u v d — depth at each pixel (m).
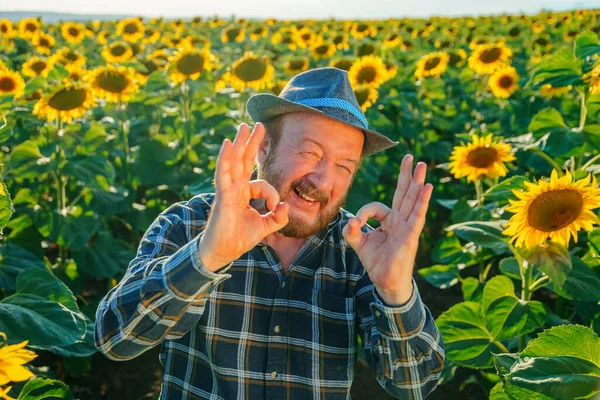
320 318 1.96
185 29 21.94
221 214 1.54
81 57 9.38
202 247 1.59
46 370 3.57
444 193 7.46
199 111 7.23
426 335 1.80
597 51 3.30
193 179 6.07
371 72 7.42
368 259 1.72
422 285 6.24
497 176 4.20
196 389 1.98
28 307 2.60
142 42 16.50
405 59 14.02
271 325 1.94
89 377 4.68
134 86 6.20
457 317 3.30
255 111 2.00
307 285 1.98
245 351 1.93
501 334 3.09
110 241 5.12
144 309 1.64
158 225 2.00
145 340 1.69
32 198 5.20
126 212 5.93
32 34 15.02
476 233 3.06
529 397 1.58
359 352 4.86
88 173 4.76
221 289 1.95
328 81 1.95
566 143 3.58
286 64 9.51
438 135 8.59
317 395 1.93
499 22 26.78
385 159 7.50
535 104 7.37
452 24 25.42
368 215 1.72
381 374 1.88
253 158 1.54
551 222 2.63
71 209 5.03
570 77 3.58
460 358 3.20
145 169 5.95
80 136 5.05
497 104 8.88
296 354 1.94
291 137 1.92
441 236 7.25
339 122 1.89
